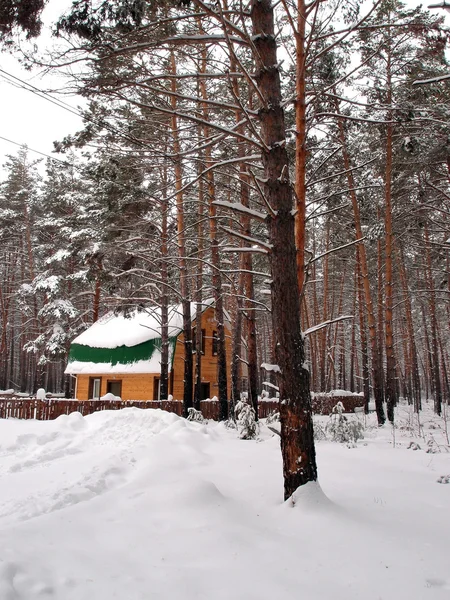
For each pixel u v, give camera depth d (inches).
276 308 226.4
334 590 132.6
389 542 169.3
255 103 462.3
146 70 236.2
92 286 1115.9
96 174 571.5
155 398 849.5
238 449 355.9
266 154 235.8
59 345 1055.6
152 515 194.1
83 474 269.1
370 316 708.0
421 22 245.4
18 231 1316.4
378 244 842.2
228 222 680.4
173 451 322.0
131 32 214.4
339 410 455.5
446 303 1130.7
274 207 231.6
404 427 587.8
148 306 765.9
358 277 1009.5
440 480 260.4
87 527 177.2
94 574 134.9
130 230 617.0
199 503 204.4
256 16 243.9
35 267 1425.9
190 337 657.6
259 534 176.4
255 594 128.4
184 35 223.3
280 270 226.7
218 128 221.1
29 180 1359.5
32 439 386.3
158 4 210.7
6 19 197.6
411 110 260.7
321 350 1096.8
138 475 265.9
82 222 1003.3
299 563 150.6
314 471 214.1
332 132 550.9
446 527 186.9
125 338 912.9
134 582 131.9
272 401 823.7
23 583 122.4
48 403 636.7
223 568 144.8
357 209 709.3
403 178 661.3
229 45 195.5
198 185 569.3
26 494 236.5
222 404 606.9
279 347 223.6
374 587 134.8
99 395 929.5
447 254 701.3
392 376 667.4
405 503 217.9
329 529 179.2
